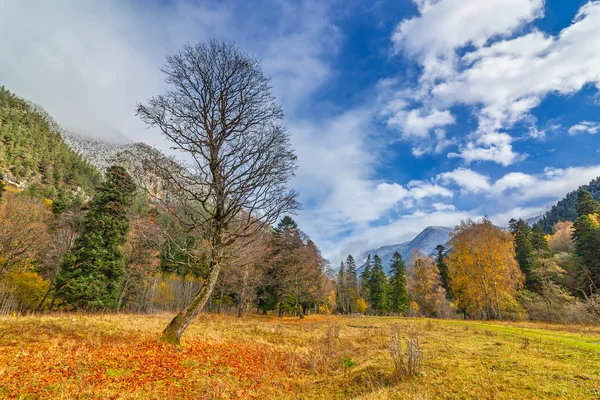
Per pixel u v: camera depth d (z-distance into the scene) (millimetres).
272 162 13445
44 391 6305
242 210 13523
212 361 10344
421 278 57281
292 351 14031
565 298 33500
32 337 9664
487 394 6863
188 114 12898
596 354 10219
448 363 9672
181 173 12547
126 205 29625
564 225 71375
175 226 13070
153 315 24016
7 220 28219
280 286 39906
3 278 27703
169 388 7566
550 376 7812
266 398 8164
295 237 42969
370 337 18109
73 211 36656
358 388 8492
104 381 7230
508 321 30750
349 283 78562
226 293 42250
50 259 32406
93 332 11641
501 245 36219
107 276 28219
